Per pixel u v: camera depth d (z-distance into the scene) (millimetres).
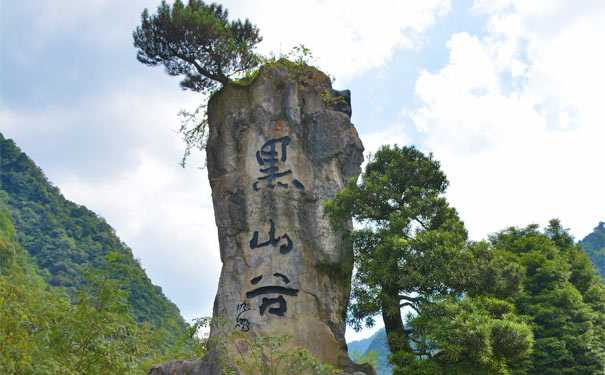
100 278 10164
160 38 18219
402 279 13867
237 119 17375
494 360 13164
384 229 15180
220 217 16453
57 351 9273
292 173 16469
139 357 11297
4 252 42594
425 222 16016
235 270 15672
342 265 15922
